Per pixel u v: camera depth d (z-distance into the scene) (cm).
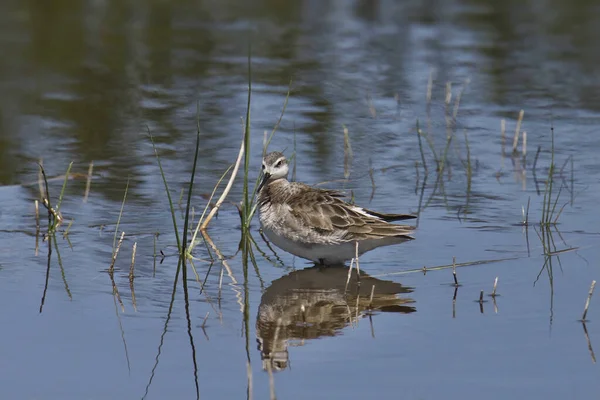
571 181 1711
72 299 1203
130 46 2586
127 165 1773
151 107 2119
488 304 1191
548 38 2733
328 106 2158
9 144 1870
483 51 2603
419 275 1301
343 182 1709
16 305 1178
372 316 1162
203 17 2906
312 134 1978
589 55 2561
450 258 1357
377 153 1877
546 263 1327
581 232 1448
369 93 2250
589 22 2906
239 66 2439
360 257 1388
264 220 1377
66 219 1509
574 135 1984
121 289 1241
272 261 1376
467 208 1576
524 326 1120
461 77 2384
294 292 1245
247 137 1430
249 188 1675
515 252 1373
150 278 1284
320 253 1350
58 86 2256
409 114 2122
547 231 1456
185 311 1177
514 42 2692
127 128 1984
